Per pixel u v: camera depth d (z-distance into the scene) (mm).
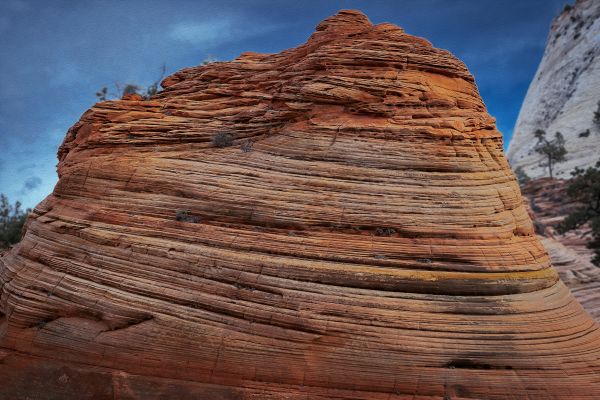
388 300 10570
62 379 10508
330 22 16547
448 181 12227
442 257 11227
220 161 12805
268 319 10391
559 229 45000
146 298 10914
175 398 10016
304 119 13555
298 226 11555
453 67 14773
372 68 14203
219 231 11586
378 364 9977
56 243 12227
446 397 9773
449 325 10414
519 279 11258
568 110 113312
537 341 10547
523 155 116500
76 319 11141
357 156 12336
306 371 9984
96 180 12961
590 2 134875
